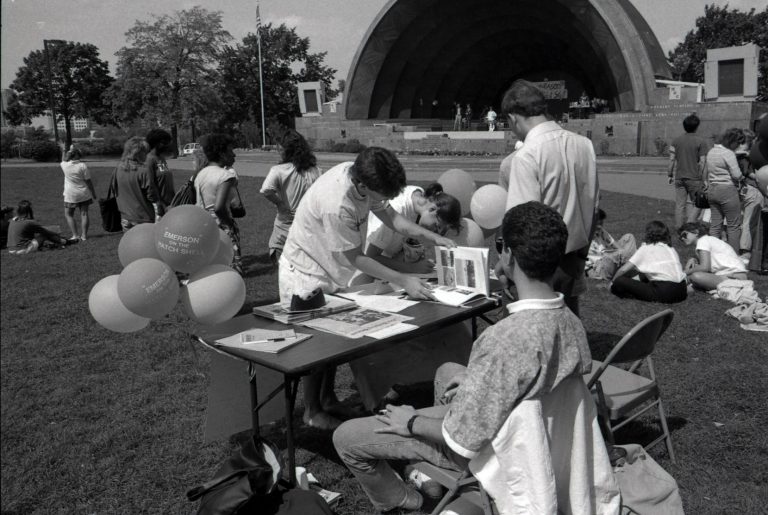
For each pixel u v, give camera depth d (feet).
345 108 140.05
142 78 188.55
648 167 75.51
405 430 8.24
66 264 28.68
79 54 198.90
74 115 204.54
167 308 10.33
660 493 8.39
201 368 15.69
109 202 26.94
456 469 8.18
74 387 14.55
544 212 6.95
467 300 11.06
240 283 10.70
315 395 12.46
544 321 6.73
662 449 11.46
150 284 9.91
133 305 9.95
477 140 118.01
